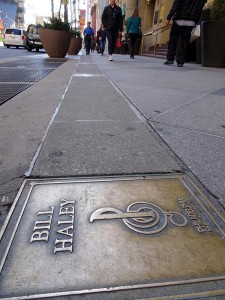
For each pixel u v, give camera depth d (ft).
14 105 10.85
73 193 5.08
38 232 4.14
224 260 3.77
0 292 3.26
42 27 39.29
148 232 4.20
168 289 3.36
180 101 11.98
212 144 7.39
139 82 16.83
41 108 10.37
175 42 29.19
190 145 7.27
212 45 27.78
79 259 3.70
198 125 8.87
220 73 22.97
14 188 5.17
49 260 3.68
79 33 57.67
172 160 6.43
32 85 15.42
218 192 5.24
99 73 21.08
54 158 6.28
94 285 3.38
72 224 4.31
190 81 17.88
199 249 3.93
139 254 3.81
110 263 3.66
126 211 4.65
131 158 6.44
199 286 3.41
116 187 5.32
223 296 3.30
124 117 9.45
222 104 11.58
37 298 3.22
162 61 38.60
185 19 26.27
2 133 7.75
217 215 4.63
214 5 27.86
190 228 4.32
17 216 4.46
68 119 9.04
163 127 8.59
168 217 4.54
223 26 26.23
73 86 14.88
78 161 6.18
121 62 34.27
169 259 3.75
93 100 11.68
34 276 3.46
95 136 7.66
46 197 4.94
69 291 3.30
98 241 4.00
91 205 4.77
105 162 6.19
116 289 3.34
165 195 5.12
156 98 12.42
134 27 43.42
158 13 64.95
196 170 6.00
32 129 8.09
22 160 6.15
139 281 3.44
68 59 38.37
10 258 3.69
